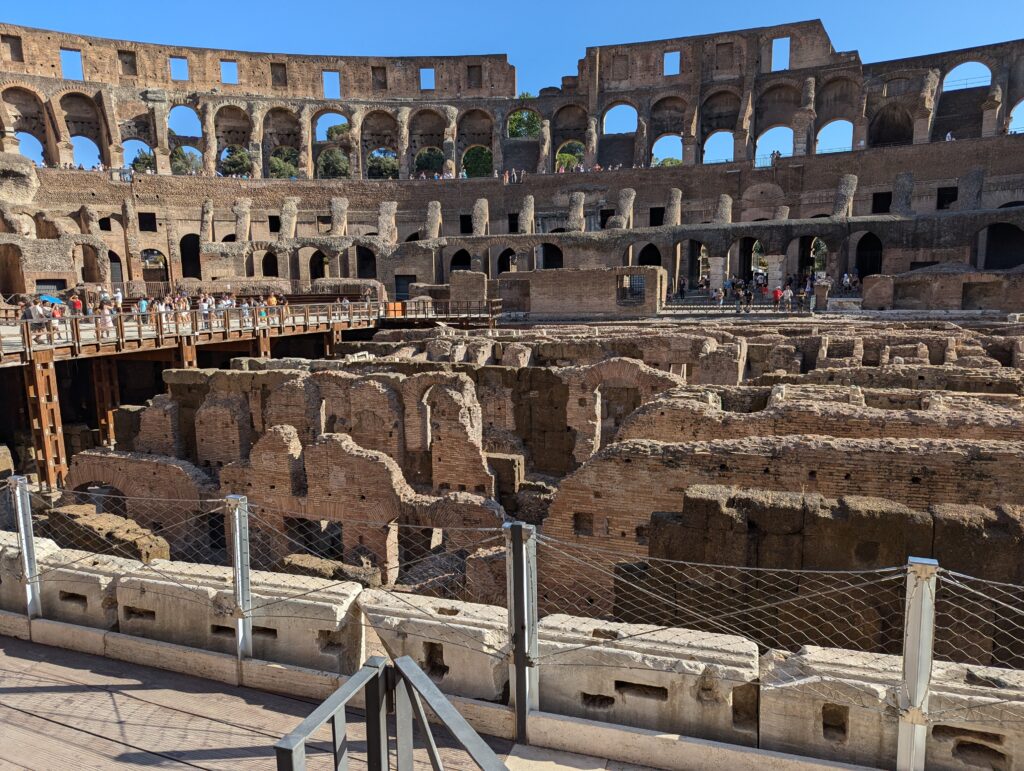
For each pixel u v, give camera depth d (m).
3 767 5.48
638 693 5.79
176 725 6.00
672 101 74.69
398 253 59.91
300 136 75.75
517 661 5.71
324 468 16.42
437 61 78.19
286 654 6.66
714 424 13.06
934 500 10.20
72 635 7.29
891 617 8.35
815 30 68.25
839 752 5.27
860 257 58.31
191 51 73.50
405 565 16.50
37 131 68.19
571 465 20.06
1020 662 8.11
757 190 62.28
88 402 34.88
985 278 39.94
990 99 59.28
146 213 64.81
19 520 7.33
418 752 5.69
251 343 36.12
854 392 14.17
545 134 73.25
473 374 20.81
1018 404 13.48
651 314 43.41
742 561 8.78
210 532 18.12
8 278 52.50
